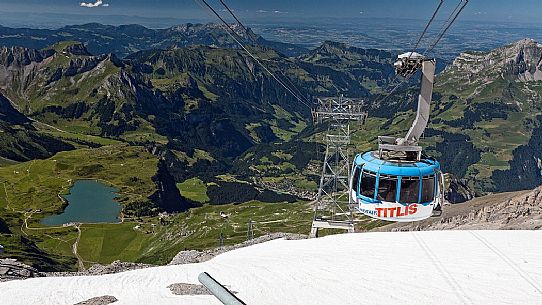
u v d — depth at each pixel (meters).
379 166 32.03
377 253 45.16
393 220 32.38
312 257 44.84
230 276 38.97
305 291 34.22
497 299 30.44
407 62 30.56
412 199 31.78
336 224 68.31
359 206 33.66
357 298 32.31
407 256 42.97
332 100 66.81
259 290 35.22
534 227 56.88
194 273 41.09
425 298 31.52
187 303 33.72
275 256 48.28
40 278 43.31
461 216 85.00
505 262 38.50
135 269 48.41
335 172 69.81
